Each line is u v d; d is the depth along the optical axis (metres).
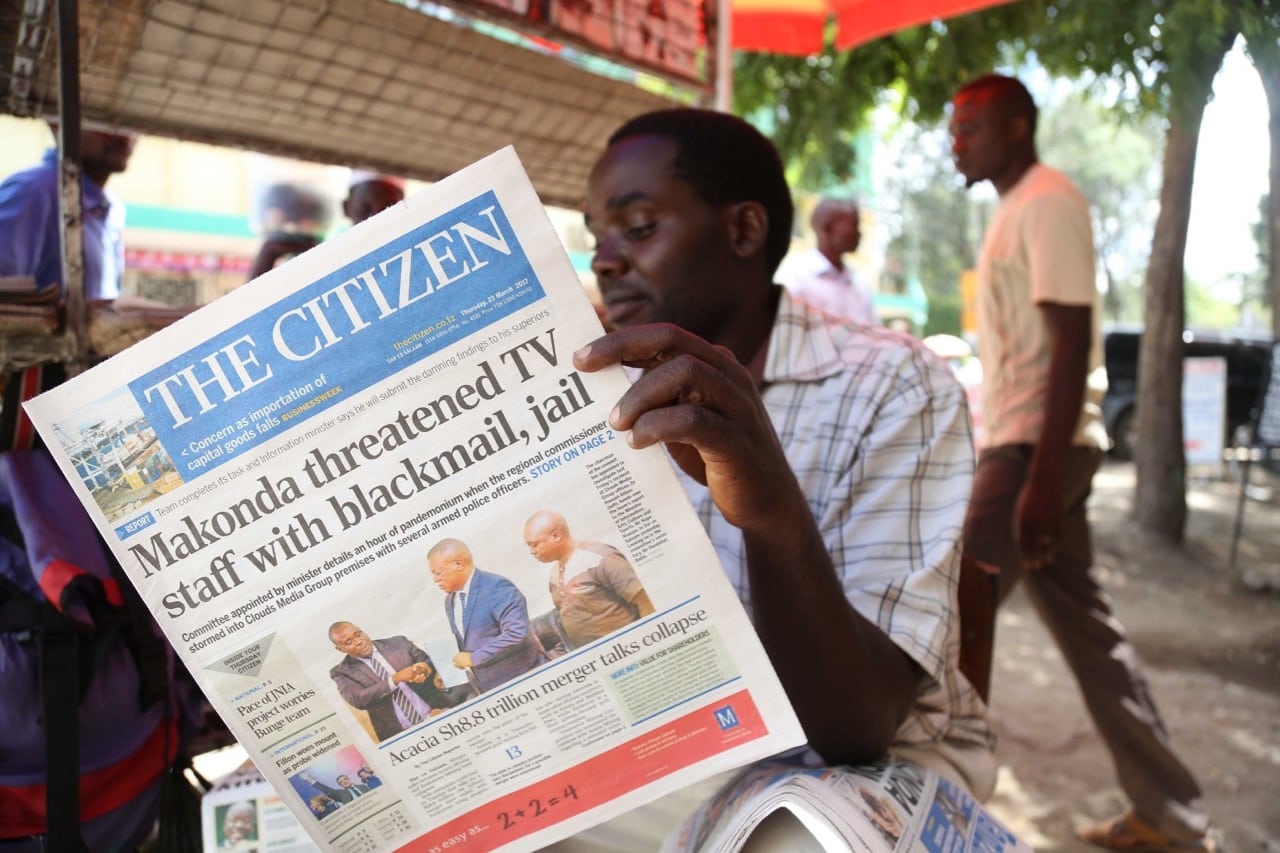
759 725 0.79
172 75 1.48
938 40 4.50
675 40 2.02
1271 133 4.90
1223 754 2.89
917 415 1.14
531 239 0.72
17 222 1.47
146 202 8.30
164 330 0.73
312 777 0.81
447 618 0.78
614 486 0.75
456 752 0.81
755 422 0.76
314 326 0.73
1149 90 3.92
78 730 0.98
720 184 1.22
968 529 2.54
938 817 0.93
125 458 0.74
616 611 0.78
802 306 1.28
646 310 1.26
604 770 0.82
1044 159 26.45
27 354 1.04
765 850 0.87
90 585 0.97
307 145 1.79
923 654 1.00
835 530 1.13
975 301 2.66
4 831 0.99
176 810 1.10
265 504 0.75
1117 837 2.39
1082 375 2.32
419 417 0.74
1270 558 5.33
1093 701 2.40
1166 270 5.37
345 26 1.51
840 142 5.03
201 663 0.77
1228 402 8.77
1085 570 2.42
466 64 1.70
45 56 1.24
